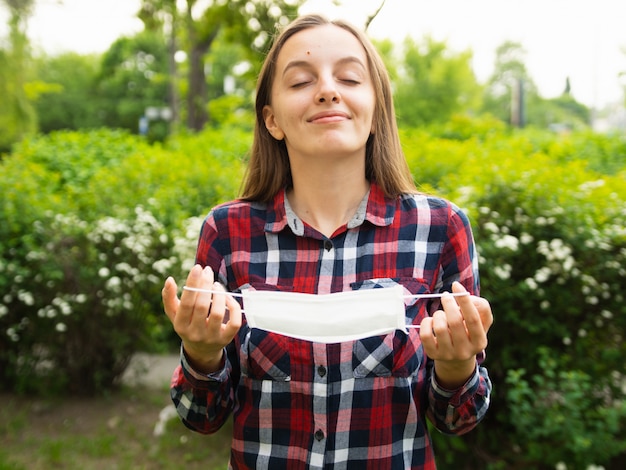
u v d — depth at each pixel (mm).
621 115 23188
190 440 3826
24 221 4367
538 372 2969
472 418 1188
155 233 4301
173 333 5539
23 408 4262
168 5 9352
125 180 5688
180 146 9203
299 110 1180
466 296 997
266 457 1204
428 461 1232
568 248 2818
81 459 3604
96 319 4234
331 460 1174
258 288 1229
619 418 2711
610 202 3104
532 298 2883
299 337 1093
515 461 2943
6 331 4336
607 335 2969
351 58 1209
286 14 7387
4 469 3412
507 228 2951
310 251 1249
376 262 1228
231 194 5422
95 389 4477
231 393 1272
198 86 13008
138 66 42094
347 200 1276
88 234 4195
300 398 1191
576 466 2678
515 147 6406
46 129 42031
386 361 1179
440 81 28812
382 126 1316
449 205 1286
